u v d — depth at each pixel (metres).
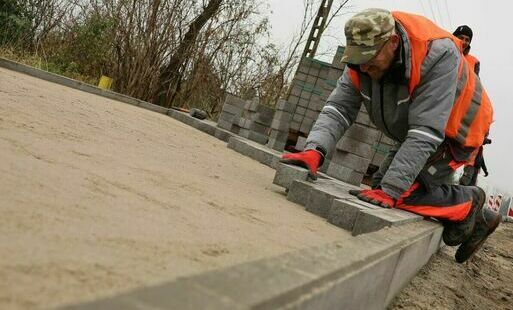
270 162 5.67
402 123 3.67
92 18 11.38
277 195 3.61
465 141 3.65
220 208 2.48
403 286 2.94
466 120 3.63
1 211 1.45
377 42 3.27
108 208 1.83
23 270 1.11
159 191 2.40
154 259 1.45
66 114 4.04
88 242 1.42
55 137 2.92
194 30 11.69
